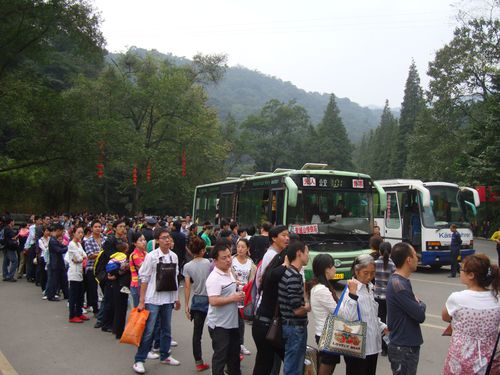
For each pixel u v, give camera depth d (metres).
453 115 43.38
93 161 27.14
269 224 10.34
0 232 17.41
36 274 14.92
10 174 33.53
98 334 8.91
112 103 36.16
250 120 85.12
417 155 46.47
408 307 4.51
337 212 13.73
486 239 39.59
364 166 120.94
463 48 41.16
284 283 5.00
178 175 36.81
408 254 4.67
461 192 18.80
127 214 49.28
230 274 6.03
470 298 4.04
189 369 6.88
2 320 9.98
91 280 10.30
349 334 4.66
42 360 7.26
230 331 5.90
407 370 4.54
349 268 13.21
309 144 86.00
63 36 26.34
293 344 4.92
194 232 14.66
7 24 24.02
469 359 3.95
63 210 38.19
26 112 23.97
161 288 6.87
